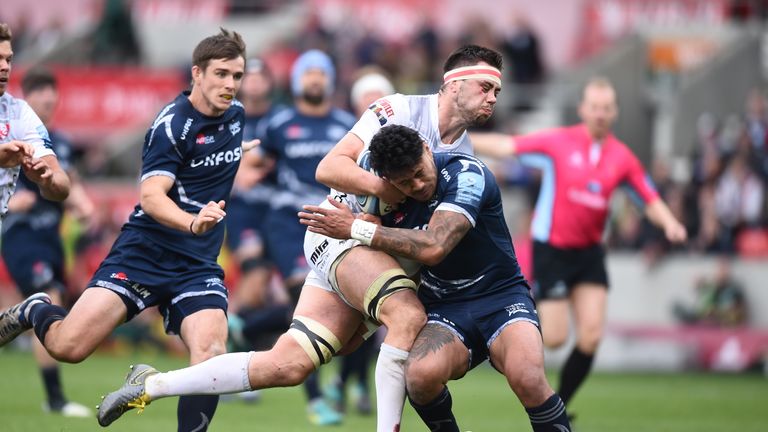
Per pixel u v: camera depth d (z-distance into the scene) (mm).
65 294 34562
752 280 53938
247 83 40500
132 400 21953
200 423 22469
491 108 23031
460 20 77688
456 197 21609
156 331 56281
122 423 30250
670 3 76562
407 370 21406
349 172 22125
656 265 54875
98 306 22812
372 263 21891
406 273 22672
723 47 73938
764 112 59750
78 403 35562
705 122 67125
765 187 56500
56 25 79250
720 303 53906
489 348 22328
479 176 21984
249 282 42125
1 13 83625
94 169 66312
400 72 67500
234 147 24656
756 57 70250
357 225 21359
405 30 77250
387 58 67688
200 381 21875
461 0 77812
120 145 67625
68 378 43594
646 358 54844
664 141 69812
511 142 34594
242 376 21859
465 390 44906
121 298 23125
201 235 24047
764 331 53312
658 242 54781
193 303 23438
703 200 56281
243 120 25031
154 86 68562
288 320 35000
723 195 56438
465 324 22234
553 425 21609
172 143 23516
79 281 55375
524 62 68938
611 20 77125
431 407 21797
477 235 22266
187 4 82000
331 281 22406
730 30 75062
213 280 23859
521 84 69000
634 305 55375
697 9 76312
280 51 71500
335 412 32375
